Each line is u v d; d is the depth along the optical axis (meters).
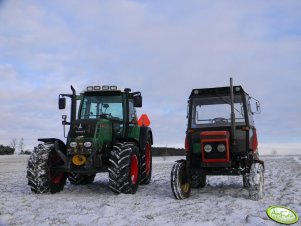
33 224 5.20
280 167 13.88
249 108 7.98
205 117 7.75
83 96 9.30
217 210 6.08
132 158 8.07
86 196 7.76
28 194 7.89
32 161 7.94
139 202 6.89
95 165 7.85
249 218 5.26
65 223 5.24
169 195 7.82
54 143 8.10
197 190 8.54
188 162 7.53
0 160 20.81
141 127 9.71
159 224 5.16
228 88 7.74
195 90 7.93
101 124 8.18
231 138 7.28
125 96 9.19
